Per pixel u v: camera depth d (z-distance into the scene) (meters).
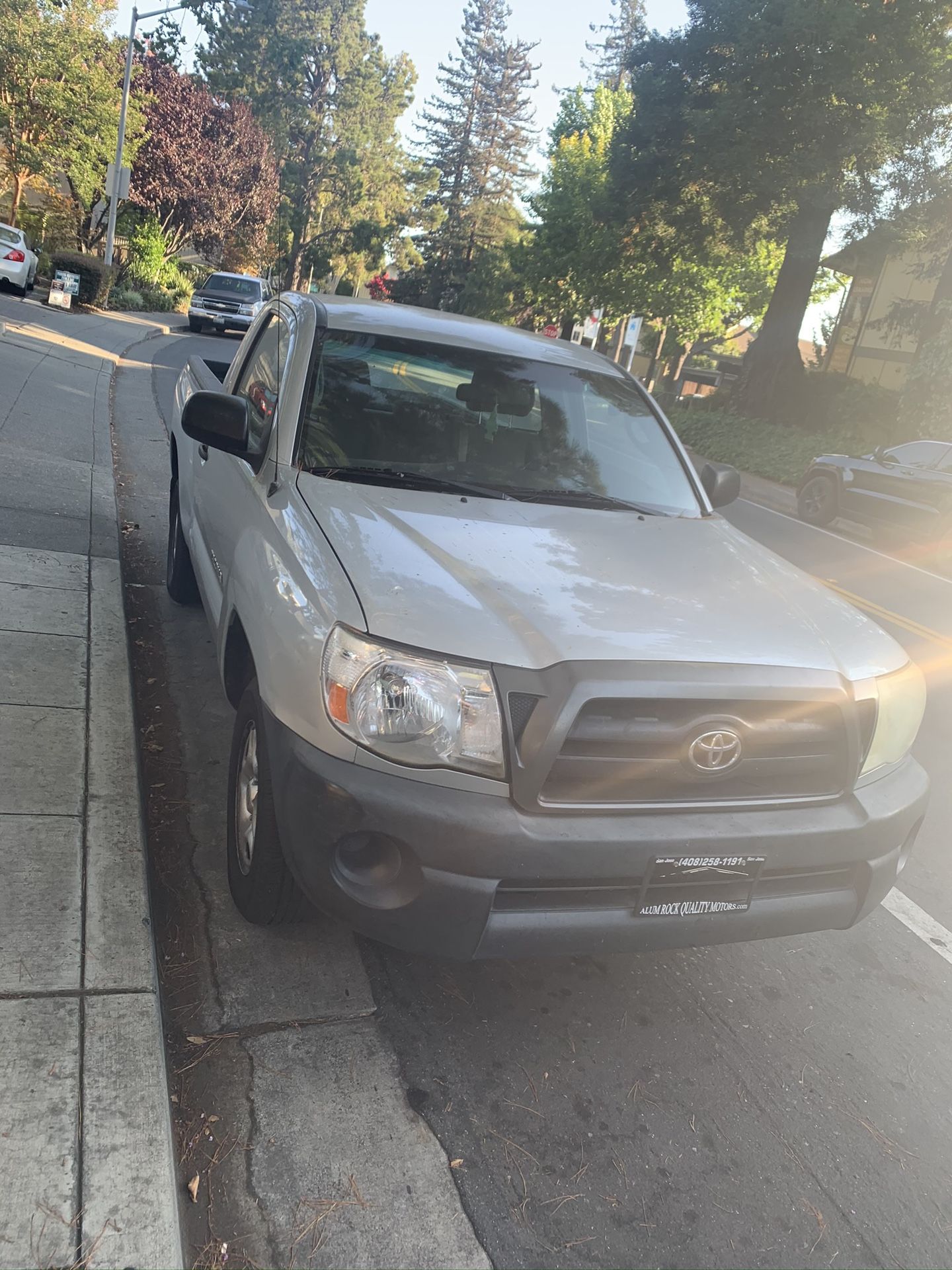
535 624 2.45
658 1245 2.21
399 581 2.50
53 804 3.18
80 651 4.36
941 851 4.48
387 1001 2.82
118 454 9.10
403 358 3.71
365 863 2.37
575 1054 2.76
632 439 3.99
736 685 2.45
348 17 71.56
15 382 10.96
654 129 26.08
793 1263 2.22
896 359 33.94
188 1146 2.24
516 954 2.40
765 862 2.53
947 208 21.66
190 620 5.45
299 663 2.43
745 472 23.09
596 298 35.12
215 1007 2.68
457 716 2.29
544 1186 2.31
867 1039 3.04
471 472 3.48
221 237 41.03
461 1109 2.49
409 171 80.25
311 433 3.34
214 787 3.79
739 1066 2.83
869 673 2.74
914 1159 2.58
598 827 2.36
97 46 26.19
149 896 2.84
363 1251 2.07
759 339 28.27
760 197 24.11
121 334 19.67
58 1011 2.37
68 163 27.27
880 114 20.64
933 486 13.84
